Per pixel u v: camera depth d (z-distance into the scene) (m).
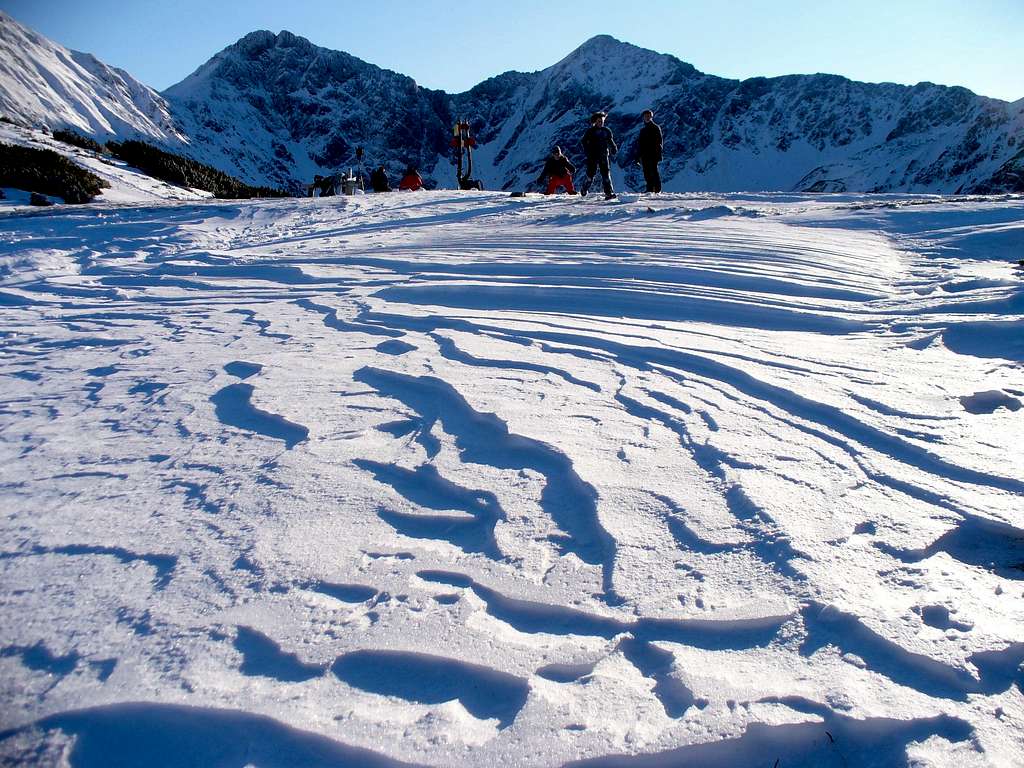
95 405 3.86
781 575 2.08
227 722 1.66
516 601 2.03
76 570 2.26
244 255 9.80
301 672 1.80
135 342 5.32
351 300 6.50
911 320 4.81
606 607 1.99
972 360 3.97
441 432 3.26
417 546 2.35
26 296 7.32
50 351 5.13
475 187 27.53
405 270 7.77
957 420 3.10
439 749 1.56
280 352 4.77
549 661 1.81
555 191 19.75
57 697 1.74
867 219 9.81
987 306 4.89
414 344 4.76
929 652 1.77
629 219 10.76
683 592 2.04
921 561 2.13
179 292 7.46
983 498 2.46
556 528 2.41
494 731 1.61
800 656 1.79
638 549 2.24
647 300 5.73
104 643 1.92
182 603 2.07
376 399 3.75
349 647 1.87
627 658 1.81
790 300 5.53
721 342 4.49
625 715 1.63
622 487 2.62
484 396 3.60
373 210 15.26
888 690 1.67
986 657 1.76
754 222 9.88
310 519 2.53
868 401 3.36
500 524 2.43
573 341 4.67
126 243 10.87
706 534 2.30
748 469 2.72
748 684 1.71
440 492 2.74
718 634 1.88
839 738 1.58
